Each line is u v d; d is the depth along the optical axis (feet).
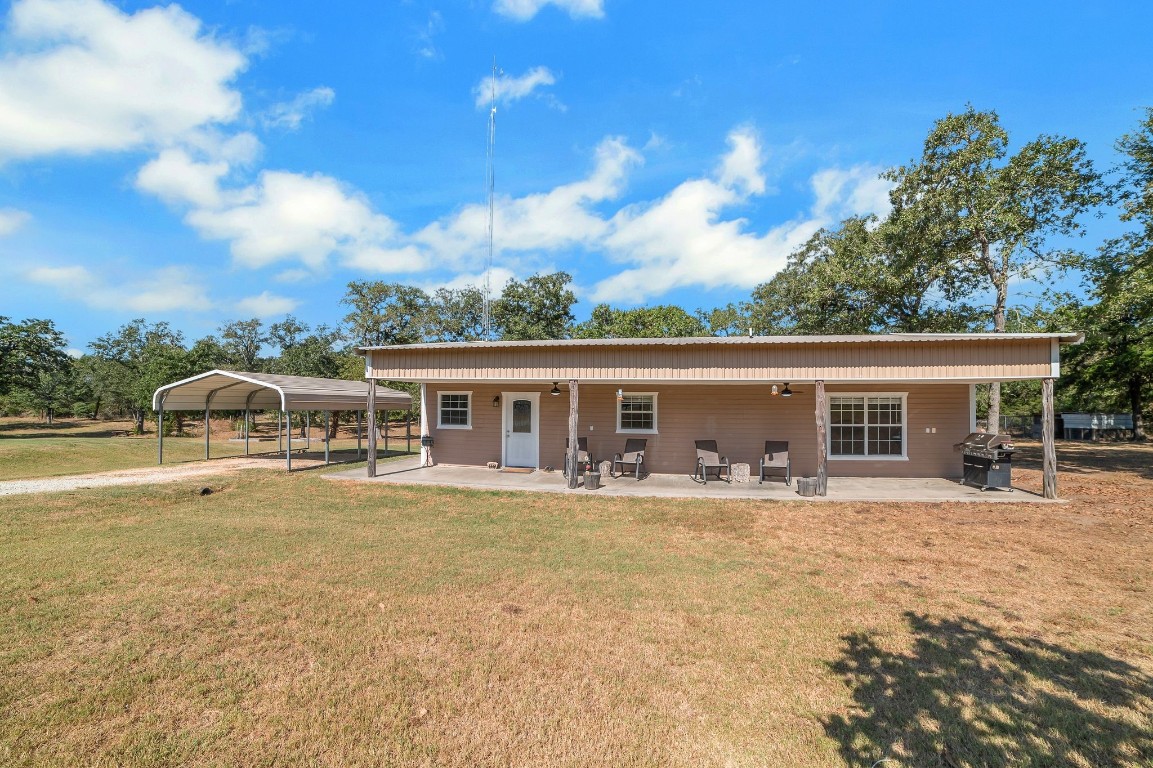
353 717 9.66
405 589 16.40
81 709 9.71
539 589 16.56
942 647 12.73
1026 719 9.84
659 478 40.29
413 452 65.57
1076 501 31.35
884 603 15.57
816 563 19.67
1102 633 13.57
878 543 22.58
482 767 8.39
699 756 8.72
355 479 39.09
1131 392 84.02
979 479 35.45
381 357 39.91
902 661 12.01
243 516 27.40
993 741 9.18
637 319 103.50
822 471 33.09
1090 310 60.34
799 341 33.30
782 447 39.50
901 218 60.85
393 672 11.34
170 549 20.52
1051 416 31.58
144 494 31.89
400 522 26.32
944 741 9.16
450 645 12.64
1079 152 55.52
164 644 12.44
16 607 14.46
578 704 10.19
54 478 40.55
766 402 41.34
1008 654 12.40
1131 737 9.30
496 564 19.21
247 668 11.37
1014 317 69.10
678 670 11.56
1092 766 8.55
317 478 39.86
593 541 22.86
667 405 42.50
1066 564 19.47
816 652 12.44
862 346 33.37
